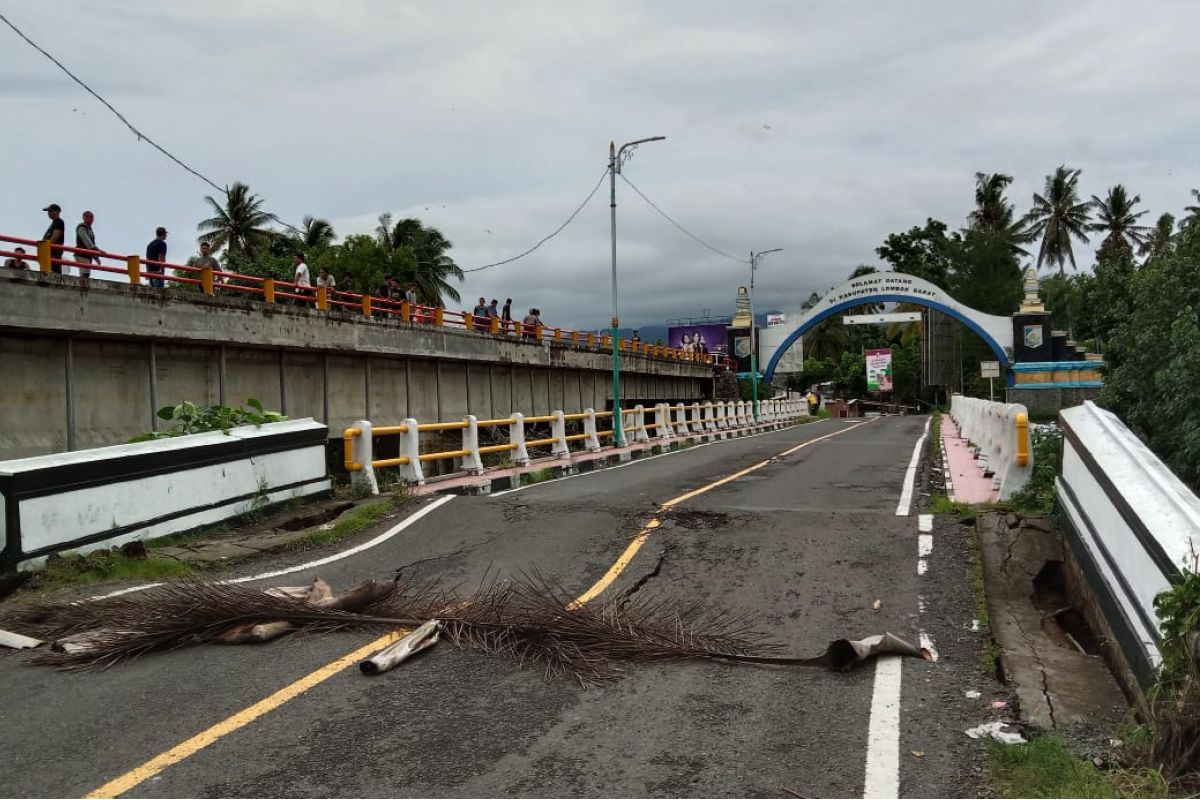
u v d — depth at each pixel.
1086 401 7.72
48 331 15.46
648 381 50.69
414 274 55.00
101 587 7.23
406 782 3.85
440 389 29.72
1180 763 3.74
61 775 3.93
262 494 10.34
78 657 5.52
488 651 5.62
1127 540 5.04
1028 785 3.72
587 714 4.62
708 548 8.36
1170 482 5.03
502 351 33.03
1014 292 69.75
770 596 6.85
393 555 8.60
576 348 39.88
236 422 11.23
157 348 18.52
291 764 4.02
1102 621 5.66
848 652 5.23
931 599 6.60
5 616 6.39
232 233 57.06
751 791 3.75
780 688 4.98
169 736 4.34
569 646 5.58
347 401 24.84
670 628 5.92
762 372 64.44
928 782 3.81
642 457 20.77
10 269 14.41
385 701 4.80
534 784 3.83
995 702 4.71
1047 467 9.68
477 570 7.92
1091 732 4.34
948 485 12.13
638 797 3.71
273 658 5.51
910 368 86.94
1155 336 11.42
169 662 5.49
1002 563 7.37
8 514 7.20
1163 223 64.88
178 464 9.09
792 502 10.91
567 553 8.41
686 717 4.58
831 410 69.69
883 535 8.49
